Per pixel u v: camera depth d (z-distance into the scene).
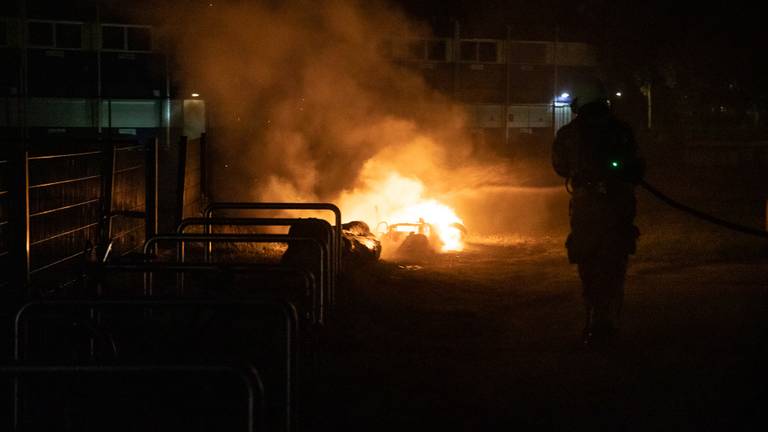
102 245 8.86
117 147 10.69
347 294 9.67
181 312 7.75
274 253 13.08
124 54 27.05
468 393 6.07
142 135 27.31
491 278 10.84
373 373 6.57
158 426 5.30
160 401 5.46
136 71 27.16
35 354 6.63
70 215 9.13
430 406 5.80
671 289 9.53
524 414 5.60
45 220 8.45
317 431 5.34
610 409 5.65
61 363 3.75
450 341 7.63
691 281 10.01
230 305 4.96
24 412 5.32
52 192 8.62
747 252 12.20
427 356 7.09
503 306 9.08
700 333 7.56
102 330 5.56
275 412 5.43
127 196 11.23
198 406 5.34
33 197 8.16
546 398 5.91
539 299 9.38
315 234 9.42
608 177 7.04
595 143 7.11
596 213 7.03
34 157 7.99
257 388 3.85
